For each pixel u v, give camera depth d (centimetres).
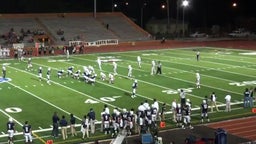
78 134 1970
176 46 5788
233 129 2030
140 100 2577
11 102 2534
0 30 5684
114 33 6328
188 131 2005
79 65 3947
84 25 6325
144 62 4153
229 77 3331
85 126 1912
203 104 2170
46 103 2508
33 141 1862
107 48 5525
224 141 1695
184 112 2092
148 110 2011
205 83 3092
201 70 3666
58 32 5909
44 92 2800
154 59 4381
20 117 2219
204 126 2084
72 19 6406
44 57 4625
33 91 2831
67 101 2556
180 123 2105
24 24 5953
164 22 7575
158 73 3484
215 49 5384
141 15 7794
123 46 5800
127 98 2628
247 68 3775
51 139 1894
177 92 2789
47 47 5028
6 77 3328
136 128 2002
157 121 2167
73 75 3306
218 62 4153
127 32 6450
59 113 2292
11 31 5594
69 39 5844
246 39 6844
